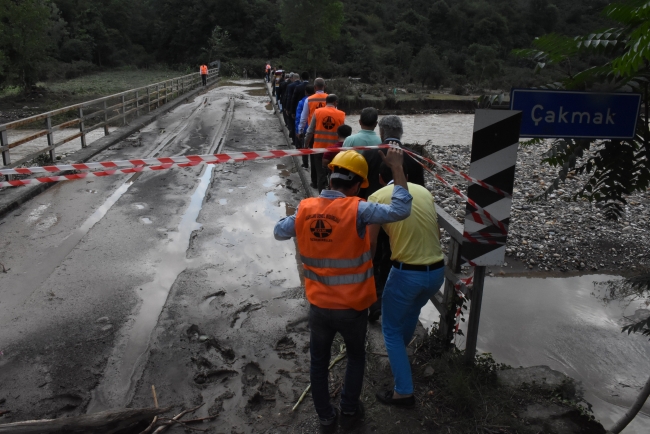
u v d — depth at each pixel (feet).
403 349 11.74
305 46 196.34
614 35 9.32
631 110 10.64
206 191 31.09
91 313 16.51
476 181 10.93
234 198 29.81
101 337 15.15
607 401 16.35
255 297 17.84
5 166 30.42
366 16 301.63
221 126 57.00
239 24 243.81
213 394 12.69
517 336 20.22
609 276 27.09
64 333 15.29
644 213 35.94
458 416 11.50
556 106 10.57
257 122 60.95
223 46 215.10
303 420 11.76
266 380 13.26
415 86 188.14
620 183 11.27
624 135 10.79
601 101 10.54
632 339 20.26
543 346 19.54
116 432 11.10
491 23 267.59
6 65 111.65
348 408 11.13
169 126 56.80
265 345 14.89
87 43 226.38
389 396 11.93
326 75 221.05
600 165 11.30
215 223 25.48
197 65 233.35
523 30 274.16
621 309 23.08
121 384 13.03
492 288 25.08
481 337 20.01
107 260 20.68
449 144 81.66
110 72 221.05
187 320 16.17
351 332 10.44
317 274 10.34
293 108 41.60
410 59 234.38
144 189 31.07
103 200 28.73
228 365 13.89
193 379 13.29
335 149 10.98
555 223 34.14
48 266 19.95
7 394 12.51
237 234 24.04
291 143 46.39
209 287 18.45
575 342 19.92
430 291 11.62
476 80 188.34
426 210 11.50
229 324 16.02
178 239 23.22
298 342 15.14
